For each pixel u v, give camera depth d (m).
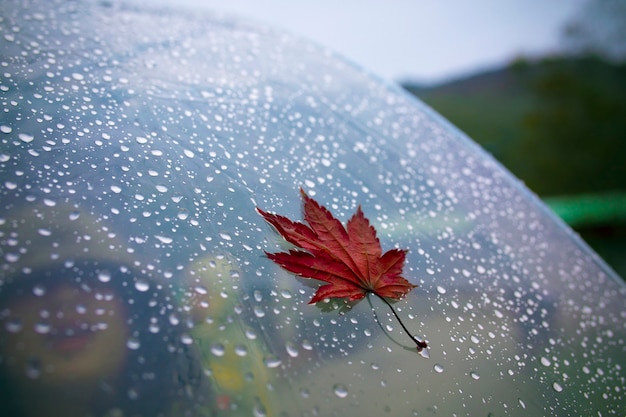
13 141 0.14
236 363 0.11
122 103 0.18
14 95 0.16
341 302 0.14
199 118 0.19
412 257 0.17
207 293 0.12
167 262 0.13
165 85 0.21
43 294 0.11
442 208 0.21
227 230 0.15
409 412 0.12
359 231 0.15
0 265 0.11
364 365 0.12
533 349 0.16
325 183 0.19
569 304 0.20
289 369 0.11
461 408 0.12
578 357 0.17
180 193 0.15
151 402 0.10
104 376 0.10
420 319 0.15
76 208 0.13
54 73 0.19
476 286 0.18
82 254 0.12
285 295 0.13
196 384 0.10
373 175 0.21
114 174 0.15
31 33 0.21
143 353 0.10
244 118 0.21
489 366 0.14
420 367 0.13
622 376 0.17
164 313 0.11
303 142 0.21
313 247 0.15
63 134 0.16
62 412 0.09
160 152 0.17
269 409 0.10
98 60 0.21
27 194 0.13
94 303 0.11
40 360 0.10
